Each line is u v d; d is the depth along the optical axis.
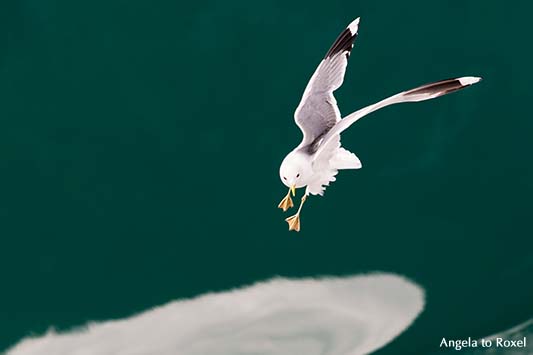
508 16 31.25
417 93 11.32
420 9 31.33
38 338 27.22
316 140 12.45
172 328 27.31
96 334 27.28
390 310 27.62
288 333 27.00
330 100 12.97
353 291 27.89
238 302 27.72
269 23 31.14
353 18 31.17
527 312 27.44
